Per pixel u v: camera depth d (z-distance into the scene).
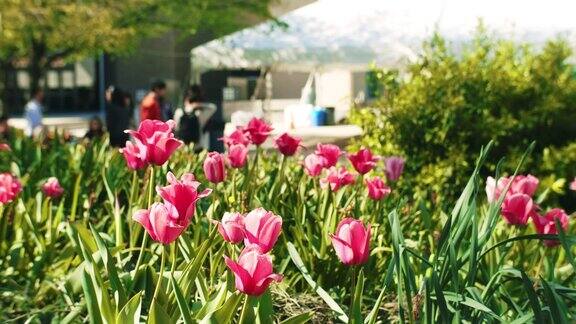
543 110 7.34
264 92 22.56
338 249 2.12
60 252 3.37
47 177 4.93
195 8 17.34
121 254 3.21
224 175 3.14
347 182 3.65
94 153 5.40
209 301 2.21
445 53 7.78
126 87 30.47
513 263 3.30
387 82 7.71
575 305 2.52
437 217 4.06
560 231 2.19
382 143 7.46
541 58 7.69
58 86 40.62
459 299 2.13
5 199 3.26
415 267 3.17
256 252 1.83
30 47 17.88
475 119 7.32
